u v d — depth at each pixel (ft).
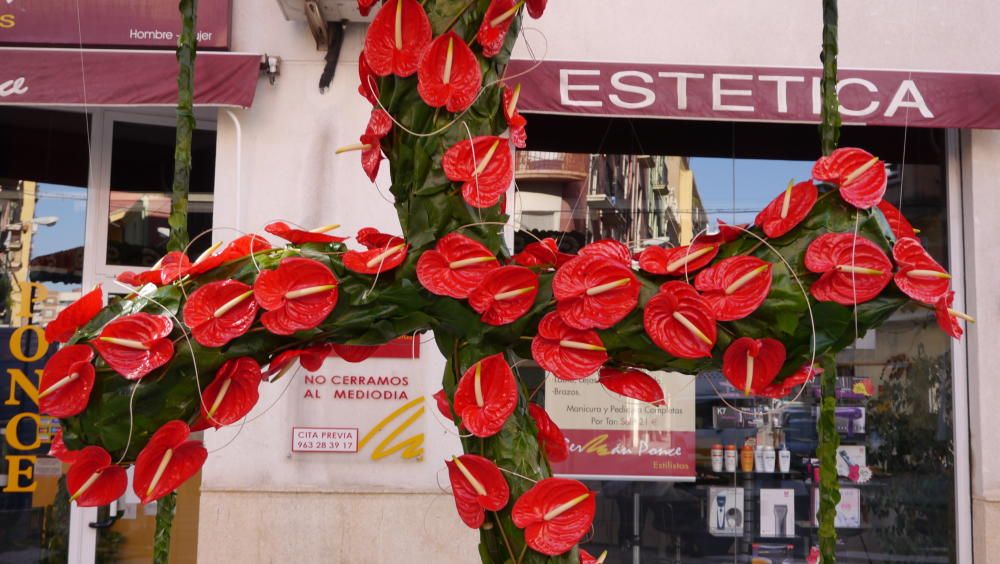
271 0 15.16
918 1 15.42
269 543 14.28
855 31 15.40
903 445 15.75
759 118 14.01
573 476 15.43
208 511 14.28
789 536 15.46
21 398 16.06
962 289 15.58
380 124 3.72
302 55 15.12
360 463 14.47
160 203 16.49
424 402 14.51
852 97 14.01
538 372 15.40
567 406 15.48
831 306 3.33
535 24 15.15
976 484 15.26
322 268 3.43
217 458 14.38
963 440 15.46
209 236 16.05
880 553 15.62
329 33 15.03
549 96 13.80
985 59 15.38
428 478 14.46
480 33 3.63
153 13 14.47
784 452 15.56
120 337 3.32
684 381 15.61
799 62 15.26
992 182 15.44
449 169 3.51
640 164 15.87
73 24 14.34
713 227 15.84
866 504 15.72
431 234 3.55
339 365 14.53
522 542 3.44
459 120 3.61
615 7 15.29
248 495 14.29
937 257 15.76
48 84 13.33
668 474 15.48
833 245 3.33
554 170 15.84
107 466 3.38
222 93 13.67
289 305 3.37
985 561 14.94
